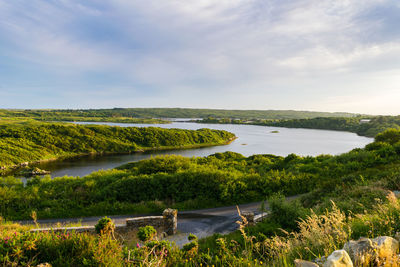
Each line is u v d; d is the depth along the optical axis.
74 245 4.87
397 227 4.53
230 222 17.52
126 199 21.81
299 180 26.67
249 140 145.25
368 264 3.04
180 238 14.52
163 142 124.06
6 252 4.51
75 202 20.50
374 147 38.53
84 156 92.69
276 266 4.22
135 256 5.11
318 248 4.31
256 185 25.20
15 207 19.48
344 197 14.45
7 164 68.31
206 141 134.88
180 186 23.59
